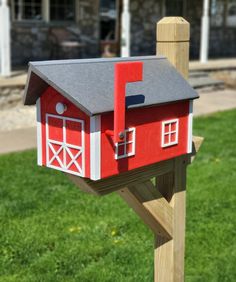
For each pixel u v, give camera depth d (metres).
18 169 5.23
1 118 7.83
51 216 4.02
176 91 1.99
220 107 9.30
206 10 12.61
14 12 11.14
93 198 4.43
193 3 14.77
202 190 4.66
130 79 1.74
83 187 1.86
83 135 1.76
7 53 9.16
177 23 2.12
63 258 3.35
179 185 2.28
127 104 1.79
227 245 3.56
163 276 2.39
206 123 7.73
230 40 15.88
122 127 1.75
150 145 1.96
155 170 2.12
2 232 3.72
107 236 3.68
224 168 5.38
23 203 4.27
